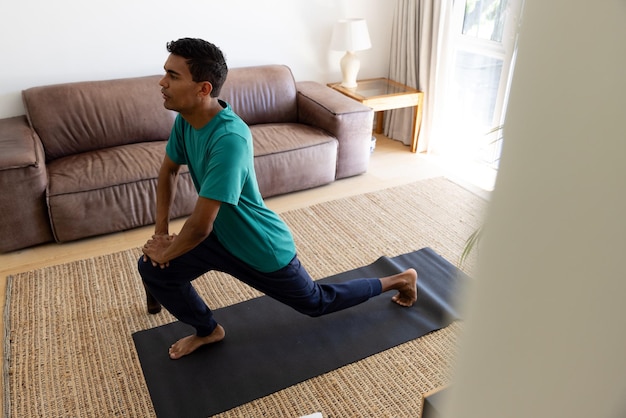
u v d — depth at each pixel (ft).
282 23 12.35
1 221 8.48
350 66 12.84
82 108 9.98
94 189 8.85
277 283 6.06
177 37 11.33
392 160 12.81
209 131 5.23
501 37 11.09
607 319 1.45
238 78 11.53
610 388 1.52
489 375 1.81
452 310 7.49
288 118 12.13
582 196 1.40
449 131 13.21
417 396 6.14
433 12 11.96
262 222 5.74
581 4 1.28
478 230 1.80
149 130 10.60
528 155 1.49
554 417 1.67
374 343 6.93
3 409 5.90
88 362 6.57
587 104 1.33
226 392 6.14
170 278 5.81
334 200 10.81
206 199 5.03
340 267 8.59
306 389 6.22
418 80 13.00
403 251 9.05
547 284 1.55
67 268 8.46
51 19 10.07
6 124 9.75
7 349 6.75
